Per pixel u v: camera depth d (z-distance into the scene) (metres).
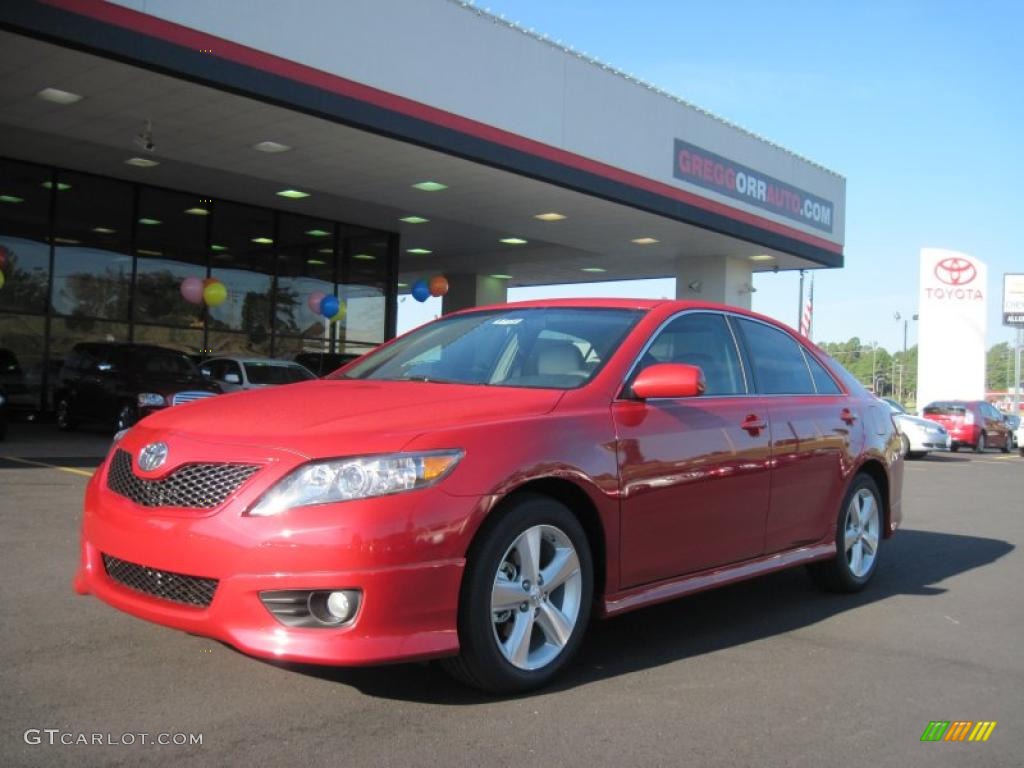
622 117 16.81
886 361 117.31
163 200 18.67
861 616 5.32
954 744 3.44
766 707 3.74
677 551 4.36
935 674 4.27
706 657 4.39
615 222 19.36
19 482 8.80
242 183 17.62
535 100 15.14
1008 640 4.92
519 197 17.39
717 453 4.57
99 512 3.71
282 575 3.22
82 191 17.53
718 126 19.28
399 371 4.80
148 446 3.67
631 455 4.10
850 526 5.86
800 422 5.25
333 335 21.72
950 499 12.05
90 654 4.00
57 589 5.02
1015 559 7.47
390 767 3.01
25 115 13.27
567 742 3.28
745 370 5.16
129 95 12.12
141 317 18.47
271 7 11.59
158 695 3.56
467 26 13.97
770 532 4.99
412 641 3.30
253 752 3.08
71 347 17.55
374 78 12.77
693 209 18.67
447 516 3.38
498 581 3.58
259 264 20.22
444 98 13.70
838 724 3.59
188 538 3.35
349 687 3.71
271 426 3.59
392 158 14.80
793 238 22.05
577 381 4.27
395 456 3.37
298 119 12.85
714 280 23.70
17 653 3.99
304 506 3.26
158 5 10.61
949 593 6.05
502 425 3.70
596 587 4.07
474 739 3.26
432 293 23.33
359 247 22.17
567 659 3.85
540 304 5.11
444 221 20.69
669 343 4.71
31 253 16.97
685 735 3.40
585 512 4.00
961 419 27.62
